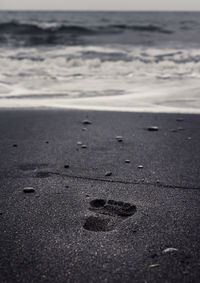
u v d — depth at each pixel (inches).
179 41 717.3
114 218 83.7
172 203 91.2
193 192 98.1
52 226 80.0
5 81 317.7
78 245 72.1
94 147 140.9
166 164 120.9
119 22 1294.3
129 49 573.0
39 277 62.4
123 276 62.2
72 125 177.8
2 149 138.9
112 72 367.2
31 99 248.4
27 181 107.0
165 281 60.6
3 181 107.0
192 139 151.5
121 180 107.2
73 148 139.7
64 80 324.5
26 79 329.1
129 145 143.6
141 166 118.3
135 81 315.0
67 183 105.3
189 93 260.1
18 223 81.5
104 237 75.0
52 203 91.8
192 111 208.2
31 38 761.0
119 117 194.4
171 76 337.1
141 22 1307.8
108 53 518.3
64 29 869.8
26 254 69.2
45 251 70.1
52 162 123.6
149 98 246.4
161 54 499.8
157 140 150.4
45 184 104.6
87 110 213.3
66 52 533.3
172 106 221.9
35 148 139.9
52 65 410.6
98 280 61.3
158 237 74.6
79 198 94.7
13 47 610.9
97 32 884.0
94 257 67.9
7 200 93.8
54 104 231.1
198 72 358.3
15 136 158.2
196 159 125.6
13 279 61.9
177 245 71.5
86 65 409.7
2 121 187.2
